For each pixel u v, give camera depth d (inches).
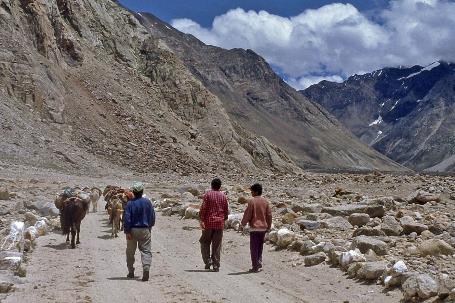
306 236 605.3
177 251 609.9
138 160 2474.2
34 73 2458.2
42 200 946.1
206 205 508.4
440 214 800.3
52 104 2444.6
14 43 2512.3
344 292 414.0
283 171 4023.1
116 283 448.1
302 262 515.5
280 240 583.5
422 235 591.5
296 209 806.5
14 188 1174.3
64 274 478.6
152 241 673.6
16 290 412.2
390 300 385.1
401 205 932.6
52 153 2046.0
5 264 459.5
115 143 2554.1
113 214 715.4
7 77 2365.9
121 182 1731.1
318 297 405.4
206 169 2723.9
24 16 2768.2
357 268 450.6
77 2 3695.9
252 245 500.1
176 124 3309.5
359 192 1296.8
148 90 3572.8
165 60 4028.1
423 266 450.3
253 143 4062.5
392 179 1676.9
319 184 1601.9
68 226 622.8
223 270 506.9
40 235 689.6
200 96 3897.6
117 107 2928.2
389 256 494.6
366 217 666.8
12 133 1995.6
